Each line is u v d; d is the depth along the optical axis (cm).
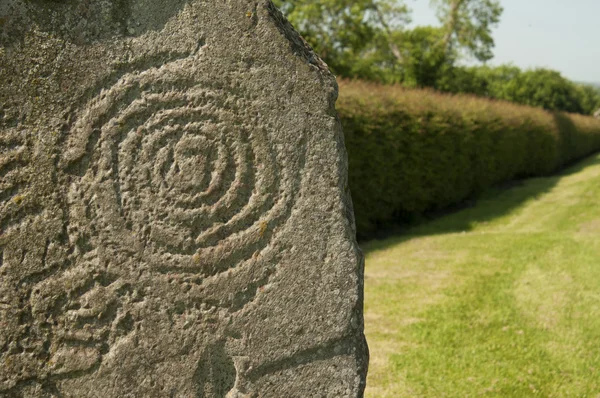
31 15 179
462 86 2523
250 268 195
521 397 342
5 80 178
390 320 474
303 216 196
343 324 200
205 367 194
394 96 954
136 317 189
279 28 193
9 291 182
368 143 862
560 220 976
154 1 187
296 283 196
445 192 1109
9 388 183
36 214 182
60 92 182
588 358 390
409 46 2322
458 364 386
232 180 194
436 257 705
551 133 1844
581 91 3741
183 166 191
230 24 190
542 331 436
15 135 180
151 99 189
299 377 199
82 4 182
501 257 673
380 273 635
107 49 185
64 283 185
